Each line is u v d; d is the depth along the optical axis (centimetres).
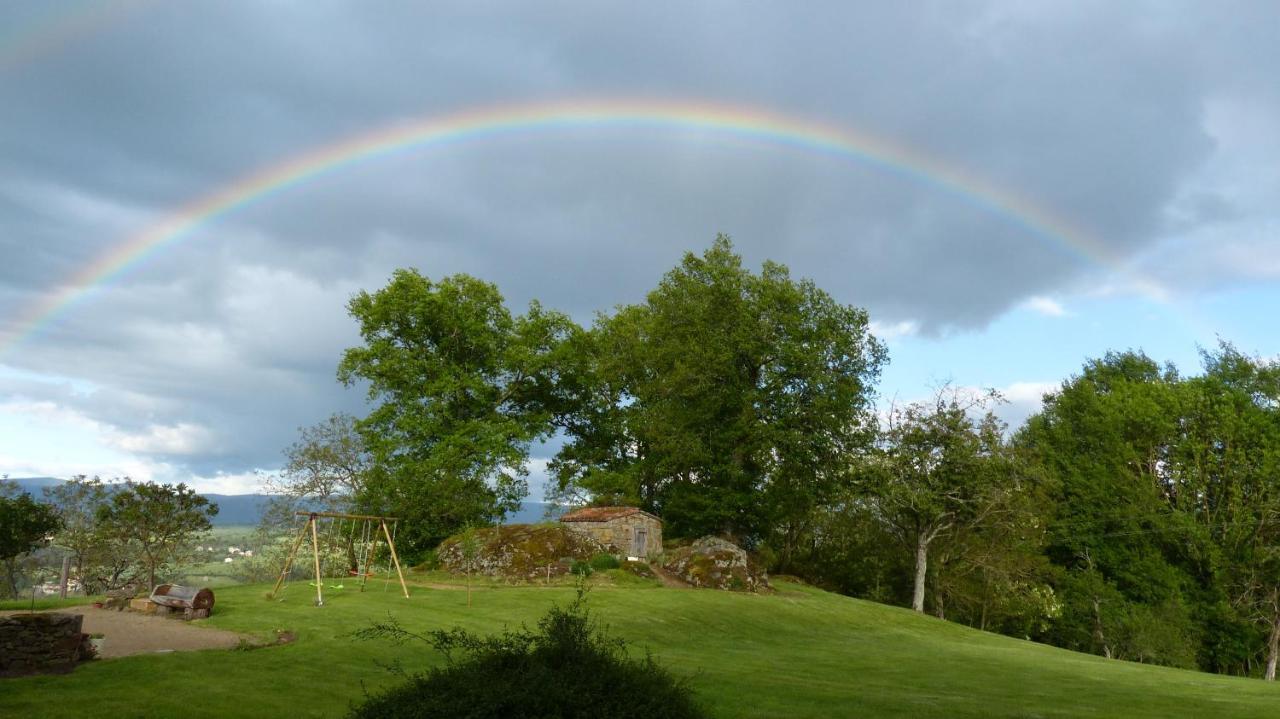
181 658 1702
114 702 1302
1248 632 5712
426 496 5038
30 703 1266
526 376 6103
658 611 3194
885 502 5647
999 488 5391
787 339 5388
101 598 2814
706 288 5503
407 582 3719
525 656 1070
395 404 5506
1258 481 5947
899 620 4275
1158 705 1806
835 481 5531
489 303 6031
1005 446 5516
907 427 5547
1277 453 5959
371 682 1592
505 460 5438
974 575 6066
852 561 6412
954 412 5481
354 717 1034
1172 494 6550
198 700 1352
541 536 4244
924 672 2333
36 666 1523
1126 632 5506
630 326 6184
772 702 1590
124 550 3897
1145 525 6159
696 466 5509
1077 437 6962
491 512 5428
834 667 2350
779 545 6588
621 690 1034
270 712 1309
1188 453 6341
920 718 1488
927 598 6166
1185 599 5888
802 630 3475
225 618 2308
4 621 1499
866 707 1581
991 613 6062
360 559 3959
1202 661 5862
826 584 6412
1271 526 5906
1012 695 1898
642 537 4712
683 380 5244
